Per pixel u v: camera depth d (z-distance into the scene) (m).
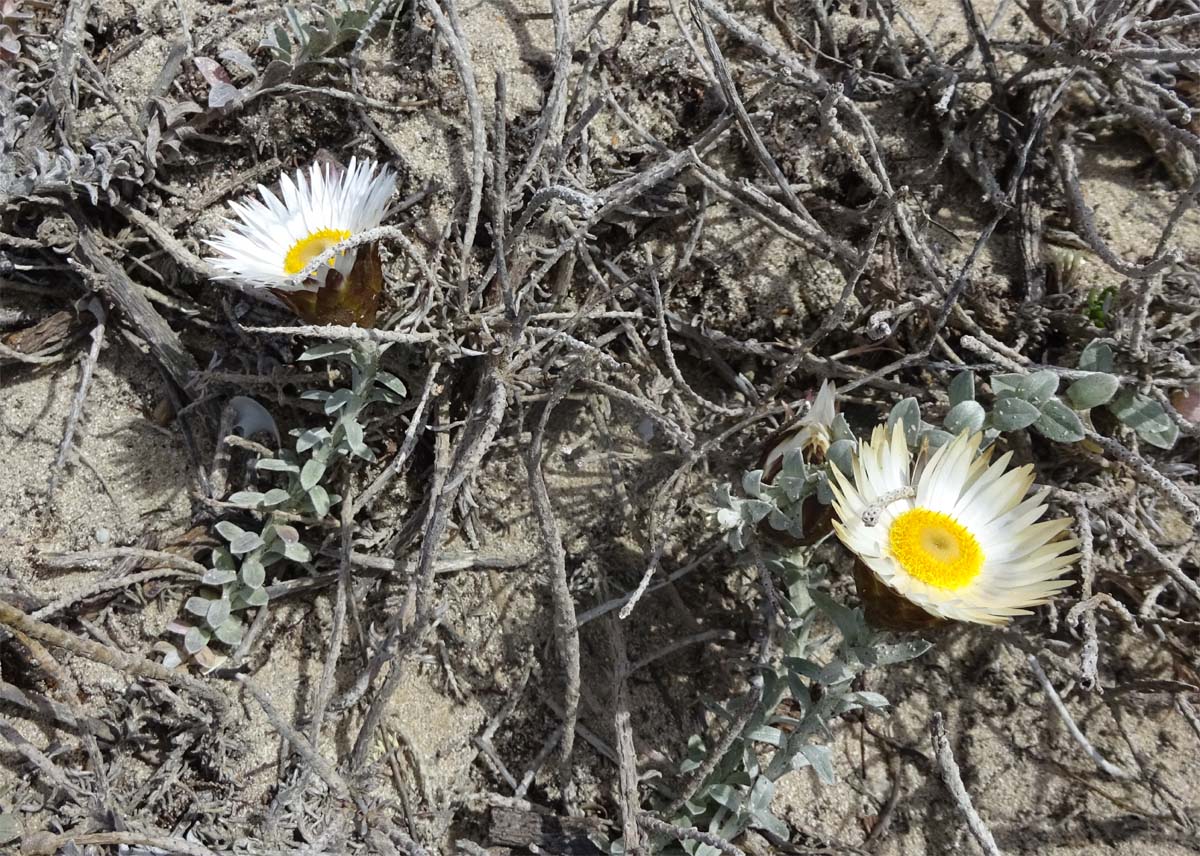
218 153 0.33
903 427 0.29
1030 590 0.28
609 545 0.32
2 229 0.32
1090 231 0.31
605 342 0.32
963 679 0.31
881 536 0.28
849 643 0.28
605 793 0.30
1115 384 0.30
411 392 0.32
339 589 0.31
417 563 0.31
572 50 0.34
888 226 0.32
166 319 0.32
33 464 0.32
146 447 0.32
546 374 0.32
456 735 0.31
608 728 0.31
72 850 0.29
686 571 0.31
